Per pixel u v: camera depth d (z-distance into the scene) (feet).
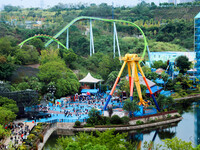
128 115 498.69
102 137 290.35
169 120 508.12
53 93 593.01
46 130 438.81
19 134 407.03
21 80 627.87
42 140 397.80
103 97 654.12
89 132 451.53
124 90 607.78
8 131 415.44
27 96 493.77
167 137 436.76
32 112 488.02
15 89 565.94
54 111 531.09
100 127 460.96
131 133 456.86
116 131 458.91
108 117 483.51
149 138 433.48
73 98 627.87
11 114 420.77
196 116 548.31
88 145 262.47
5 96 480.23
